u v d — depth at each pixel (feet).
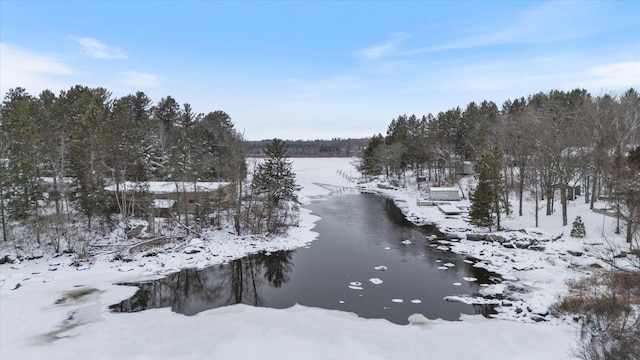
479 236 126.72
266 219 150.10
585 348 50.75
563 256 100.07
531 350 56.54
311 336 63.41
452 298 79.61
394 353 57.26
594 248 100.53
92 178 126.31
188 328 67.10
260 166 184.44
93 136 123.13
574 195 165.37
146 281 93.15
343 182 350.23
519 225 137.49
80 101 142.92
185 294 85.35
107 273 97.30
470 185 234.58
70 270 98.63
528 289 82.43
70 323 69.15
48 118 129.39
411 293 83.51
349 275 96.32
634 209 94.07
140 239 124.57
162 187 163.32
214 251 116.67
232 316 72.64
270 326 67.67
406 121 368.48
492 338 61.21
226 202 157.38
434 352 57.36
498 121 205.36
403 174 318.86
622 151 130.52
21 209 116.88
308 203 218.18
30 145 116.78
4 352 58.23
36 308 75.56
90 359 55.98
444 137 282.36
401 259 109.09
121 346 60.08
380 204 214.28
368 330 65.62
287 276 96.48
